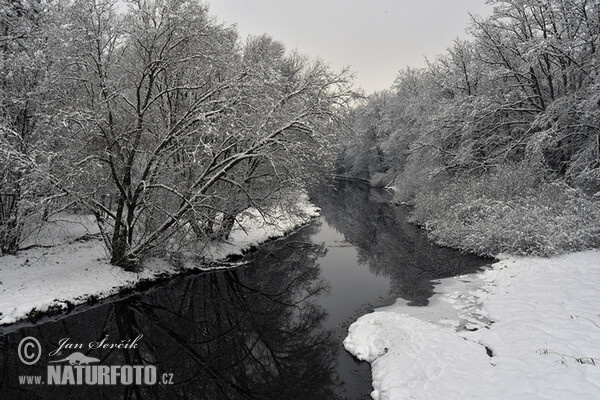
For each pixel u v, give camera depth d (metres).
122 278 11.85
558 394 5.27
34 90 11.91
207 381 8.04
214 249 15.52
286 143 12.88
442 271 13.34
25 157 10.41
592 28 15.58
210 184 12.83
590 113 14.34
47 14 12.40
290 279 14.43
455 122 21.47
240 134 12.34
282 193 15.84
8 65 11.38
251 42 20.80
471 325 8.48
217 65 13.05
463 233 15.95
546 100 18.67
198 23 12.51
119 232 12.70
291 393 7.43
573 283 9.57
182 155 14.23
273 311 11.78
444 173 23.02
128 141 11.86
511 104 18.44
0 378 7.80
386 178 46.53
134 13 11.49
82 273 11.62
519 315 8.23
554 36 16.17
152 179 12.31
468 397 5.54
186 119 12.32
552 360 6.14
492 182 17.03
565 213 13.06
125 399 7.26
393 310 10.06
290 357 8.88
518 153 19.31
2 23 12.06
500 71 18.17
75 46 11.38
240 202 15.25
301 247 19.03
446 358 6.81
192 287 13.51
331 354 8.22
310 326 9.96
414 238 19.55
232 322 11.19
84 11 11.14
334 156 15.27
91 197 11.96
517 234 13.04
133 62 12.77
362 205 33.66
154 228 13.26
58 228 15.40
